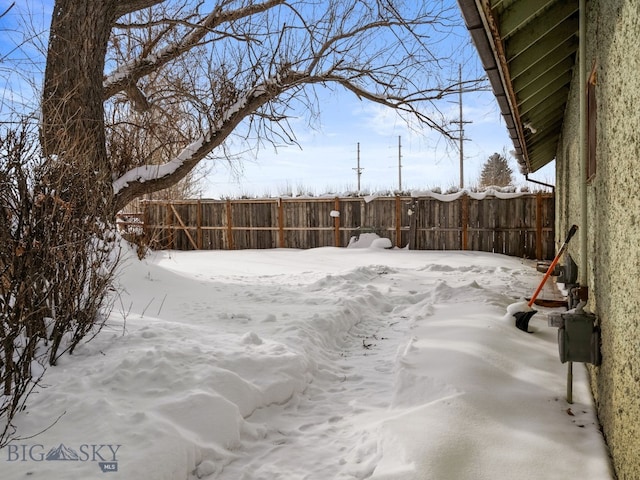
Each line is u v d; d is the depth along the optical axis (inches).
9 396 108.7
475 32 128.0
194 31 335.6
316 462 103.9
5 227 113.3
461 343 166.4
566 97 269.1
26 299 121.0
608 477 90.4
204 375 124.4
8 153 117.4
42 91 173.2
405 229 583.8
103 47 263.9
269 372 139.3
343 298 253.3
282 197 631.8
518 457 97.6
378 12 343.6
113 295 229.6
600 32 116.7
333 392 146.9
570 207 256.7
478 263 453.7
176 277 307.6
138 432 98.8
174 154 351.3
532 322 206.1
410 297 281.9
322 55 341.4
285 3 335.3
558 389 135.3
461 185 696.4
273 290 290.0
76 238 143.2
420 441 100.6
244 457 107.3
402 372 143.1
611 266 100.8
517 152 339.6
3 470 87.2
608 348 104.0
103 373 125.6
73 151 164.4
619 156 92.3
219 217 657.6
